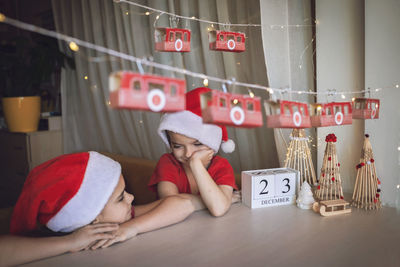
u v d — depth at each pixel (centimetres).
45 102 304
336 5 105
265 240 73
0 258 59
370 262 63
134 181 178
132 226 75
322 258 64
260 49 140
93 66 234
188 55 162
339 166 105
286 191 99
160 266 61
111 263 62
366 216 88
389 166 96
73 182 69
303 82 121
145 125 201
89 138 260
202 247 69
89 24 233
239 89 148
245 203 100
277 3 117
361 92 100
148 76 44
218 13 142
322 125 66
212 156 104
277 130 122
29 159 257
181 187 110
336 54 107
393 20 91
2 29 322
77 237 67
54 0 257
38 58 247
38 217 71
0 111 297
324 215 88
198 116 95
